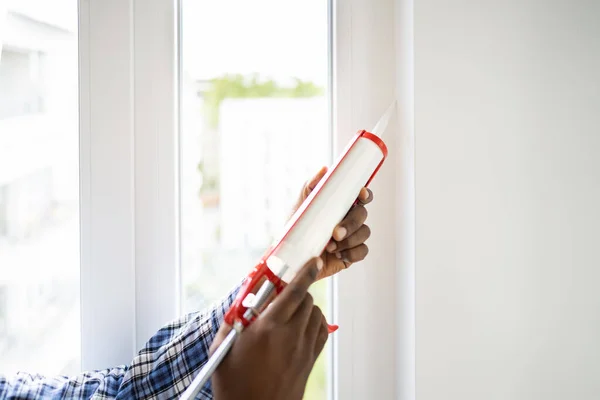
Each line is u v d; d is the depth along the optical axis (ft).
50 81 2.76
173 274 2.79
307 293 1.64
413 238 2.42
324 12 2.75
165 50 2.71
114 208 2.75
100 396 2.34
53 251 2.82
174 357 2.35
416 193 2.40
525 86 2.39
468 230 2.42
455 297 2.43
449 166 2.40
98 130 2.72
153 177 2.76
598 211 2.43
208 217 2.85
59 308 2.83
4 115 2.77
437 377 2.46
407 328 2.55
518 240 2.43
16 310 2.83
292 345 1.59
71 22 2.72
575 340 2.47
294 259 1.75
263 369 1.57
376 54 2.72
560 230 2.43
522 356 2.47
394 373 2.81
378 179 2.74
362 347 2.81
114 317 2.78
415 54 2.37
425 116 2.39
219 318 2.34
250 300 1.73
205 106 2.80
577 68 2.39
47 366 2.84
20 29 2.74
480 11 2.37
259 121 2.81
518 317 2.46
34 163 2.79
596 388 2.49
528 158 2.41
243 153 2.83
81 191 2.74
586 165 2.42
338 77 2.72
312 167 2.82
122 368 2.56
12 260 2.82
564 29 2.38
